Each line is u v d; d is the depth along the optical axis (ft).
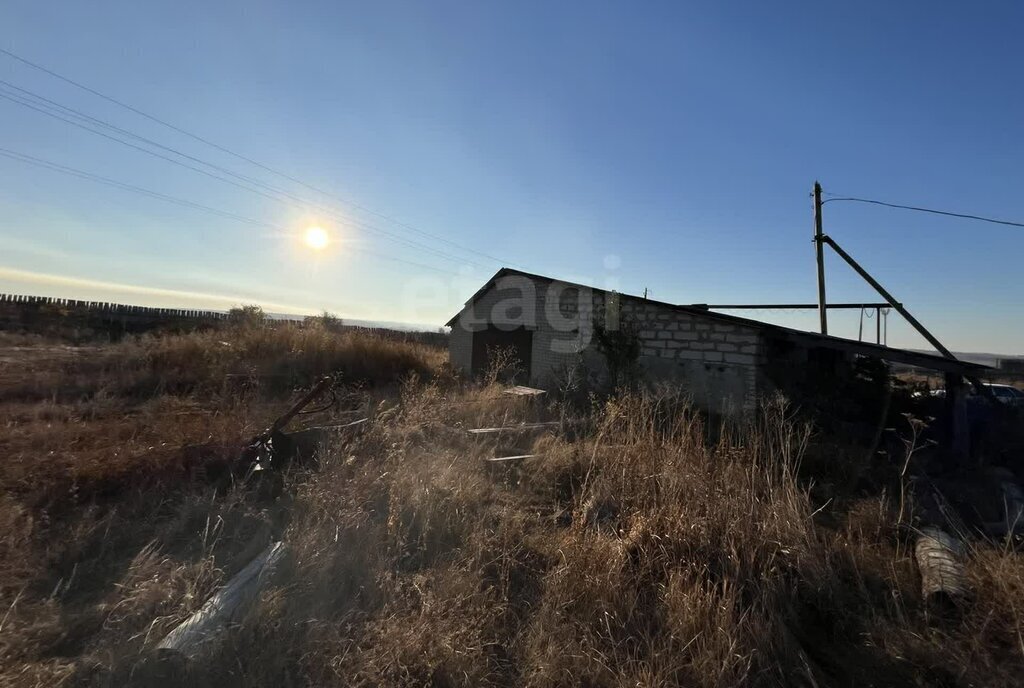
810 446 22.93
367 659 8.15
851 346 31.04
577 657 8.43
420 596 9.86
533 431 22.70
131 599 9.10
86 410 22.20
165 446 15.67
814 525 13.30
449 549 11.88
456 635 8.73
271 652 8.03
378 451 16.92
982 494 19.76
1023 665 8.82
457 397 28.73
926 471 23.13
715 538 11.79
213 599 9.02
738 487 13.42
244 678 7.50
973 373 29.01
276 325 46.55
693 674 8.27
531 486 16.61
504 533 12.49
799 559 11.17
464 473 15.85
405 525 12.44
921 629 9.93
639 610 9.86
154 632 8.21
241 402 23.71
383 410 23.08
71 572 10.29
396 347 42.50
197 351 33.06
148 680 7.44
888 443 26.89
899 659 9.05
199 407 23.77
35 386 25.96
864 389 34.71
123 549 11.24
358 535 11.56
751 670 8.59
